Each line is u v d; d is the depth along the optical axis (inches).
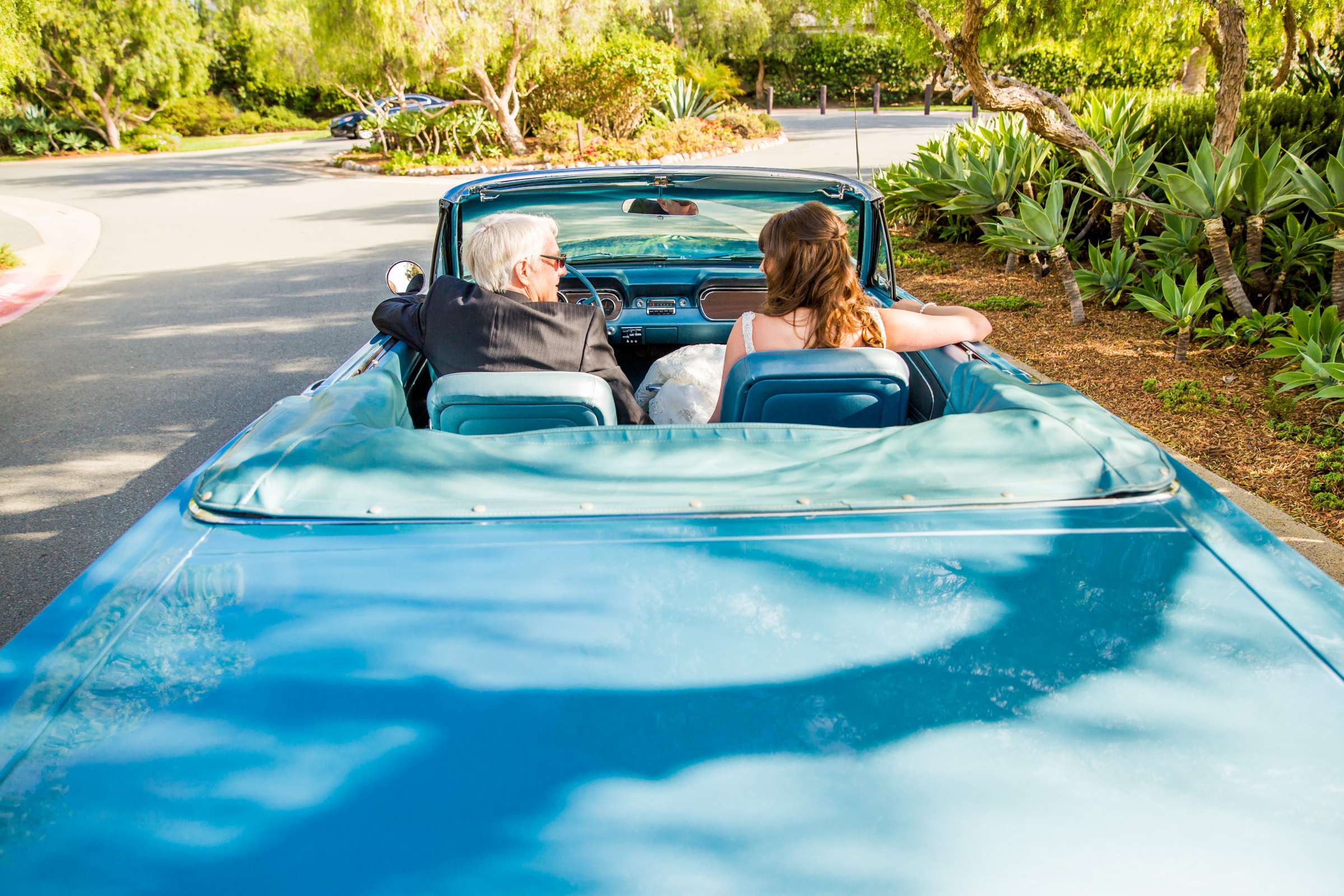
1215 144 274.1
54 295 367.6
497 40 753.6
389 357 99.3
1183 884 36.6
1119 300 267.9
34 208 638.5
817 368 80.7
